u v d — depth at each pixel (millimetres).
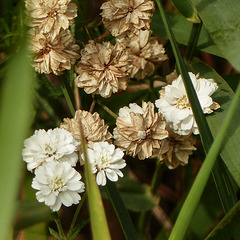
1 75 368
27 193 365
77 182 337
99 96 385
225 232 333
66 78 367
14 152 255
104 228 303
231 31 359
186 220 318
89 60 359
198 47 387
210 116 359
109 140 355
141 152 353
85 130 349
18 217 359
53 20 354
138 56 373
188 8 368
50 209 349
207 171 313
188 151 367
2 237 252
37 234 365
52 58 357
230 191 349
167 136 352
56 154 341
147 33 370
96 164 341
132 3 368
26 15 353
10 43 385
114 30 371
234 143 352
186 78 344
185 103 354
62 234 345
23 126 257
